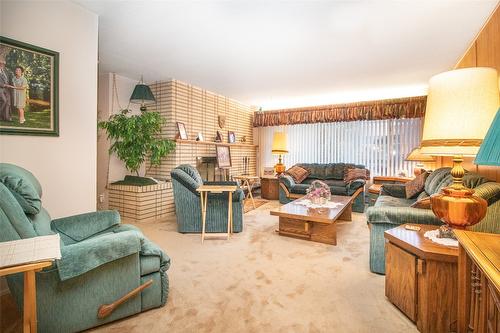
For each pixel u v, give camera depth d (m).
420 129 5.05
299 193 4.92
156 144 3.92
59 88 2.20
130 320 1.55
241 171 6.17
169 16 2.44
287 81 4.55
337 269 2.26
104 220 1.92
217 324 1.53
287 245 2.86
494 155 0.83
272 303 1.74
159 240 3.01
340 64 3.66
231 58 3.46
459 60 3.45
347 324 1.53
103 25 2.61
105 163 4.25
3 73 1.89
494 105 1.45
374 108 5.28
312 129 6.09
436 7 2.26
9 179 1.39
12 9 1.93
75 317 1.39
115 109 4.23
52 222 1.78
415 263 1.52
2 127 1.89
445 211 1.54
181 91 4.62
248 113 6.65
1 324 1.50
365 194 5.01
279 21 2.51
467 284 1.17
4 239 1.16
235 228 3.29
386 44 3.00
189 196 3.22
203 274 2.16
